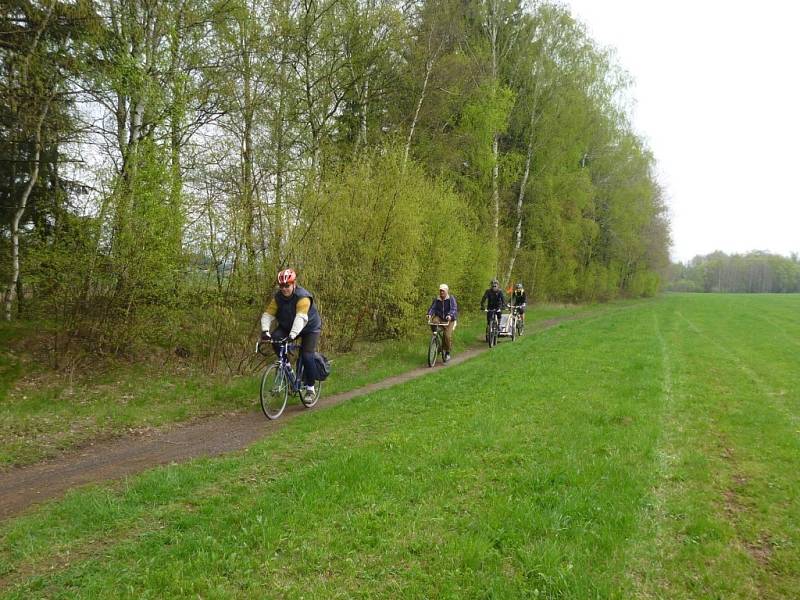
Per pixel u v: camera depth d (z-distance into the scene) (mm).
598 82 31156
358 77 18516
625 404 7711
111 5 11453
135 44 12016
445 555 3553
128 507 4434
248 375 10984
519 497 4477
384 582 3281
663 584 3365
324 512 4176
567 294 40906
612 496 4504
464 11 23672
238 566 3414
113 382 9914
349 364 12891
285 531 3869
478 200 24125
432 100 22484
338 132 19188
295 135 16844
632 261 54156
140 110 11984
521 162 28547
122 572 3389
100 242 9844
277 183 12477
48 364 10273
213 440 6820
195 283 10734
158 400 8844
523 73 27672
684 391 8953
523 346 15508
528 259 33844
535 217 31219
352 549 3646
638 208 44781
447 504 4367
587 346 14938
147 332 10852
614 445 5879
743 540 3955
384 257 14781
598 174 40719
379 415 7586
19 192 12719
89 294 10195
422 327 17609
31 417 7570
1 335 10953
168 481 4988
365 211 14180
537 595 3141
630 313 31953
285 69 16500
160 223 9969
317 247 12812
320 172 13844
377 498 4461
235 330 11469
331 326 14117
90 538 3910
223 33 13805
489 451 5695
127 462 5973
